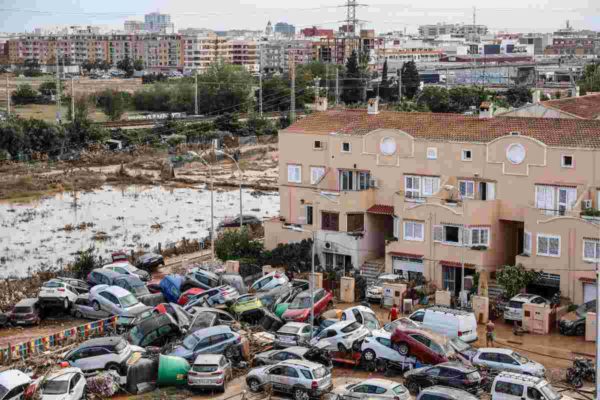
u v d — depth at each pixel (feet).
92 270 272.92
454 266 257.14
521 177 259.39
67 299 243.40
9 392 169.89
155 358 190.90
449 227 258.57
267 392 179.42
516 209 260.42
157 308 224.74
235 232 305.94
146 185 501.15
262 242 311.27
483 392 177.37
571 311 232.73
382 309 246.06
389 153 282.97
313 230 286.46
